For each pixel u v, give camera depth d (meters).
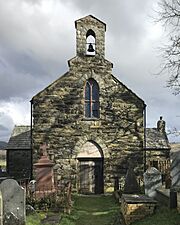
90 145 24.36
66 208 15.95
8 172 28.59
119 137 24.50
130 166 20.39
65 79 24.61
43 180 18.64
